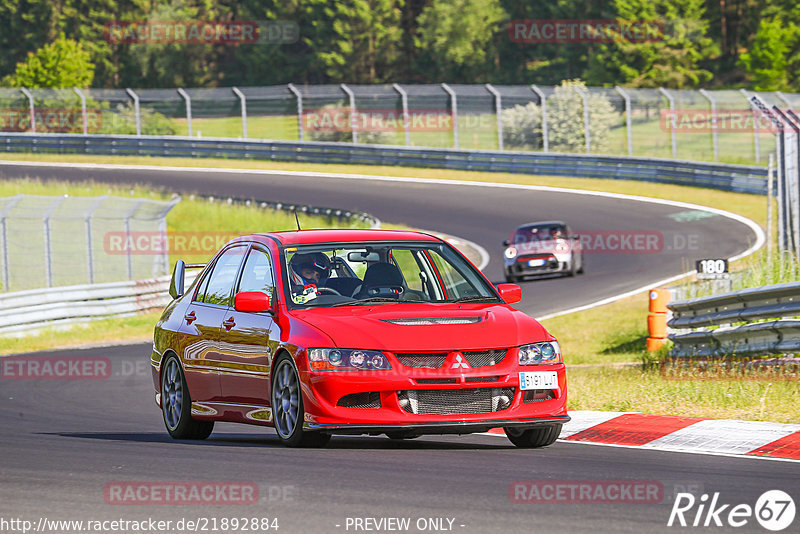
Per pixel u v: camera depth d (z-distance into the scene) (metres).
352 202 169.75
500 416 27.75
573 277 113.31
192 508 21.33
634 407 38.06
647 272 111.56
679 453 28.78
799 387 38.97
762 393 38.19
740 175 163.25
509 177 187.88
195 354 33.22
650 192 167.00
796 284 43.75
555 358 28.92
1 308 87.75
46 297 92.19
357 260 31.84
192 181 190.88
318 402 27.58
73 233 128.75
